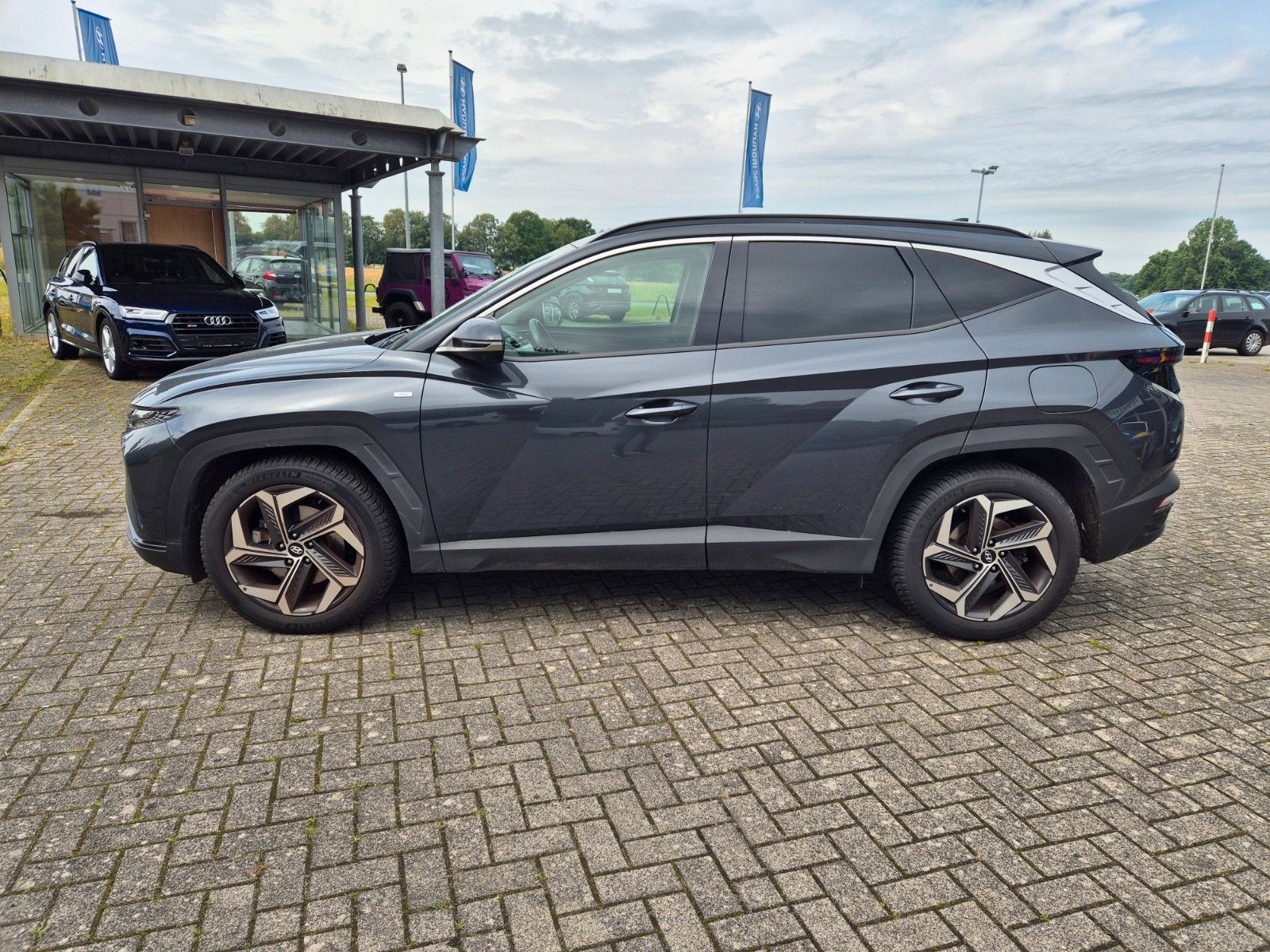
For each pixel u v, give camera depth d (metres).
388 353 3.60
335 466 3.57
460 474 3.53
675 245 3.57
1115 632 3.87
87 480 6.22
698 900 2.18
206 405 3.52
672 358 3.50
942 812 2.55
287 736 2.90
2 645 3.55
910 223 3.69
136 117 10.17
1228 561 4.93
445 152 11.99
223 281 11.62
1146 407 3.56
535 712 3.08
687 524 3.61
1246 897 2.20
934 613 3.68
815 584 4.34
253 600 3.65
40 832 2.40
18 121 11.80
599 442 3.49
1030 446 3.50
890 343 3.51
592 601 4.09
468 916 2.11
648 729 2.98
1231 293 20.83
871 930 2.09
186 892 2.18
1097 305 3.61
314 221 15.78
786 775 2.72
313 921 2.09
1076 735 2.98
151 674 3.32
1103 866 2.32
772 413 3.47
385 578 3.65
